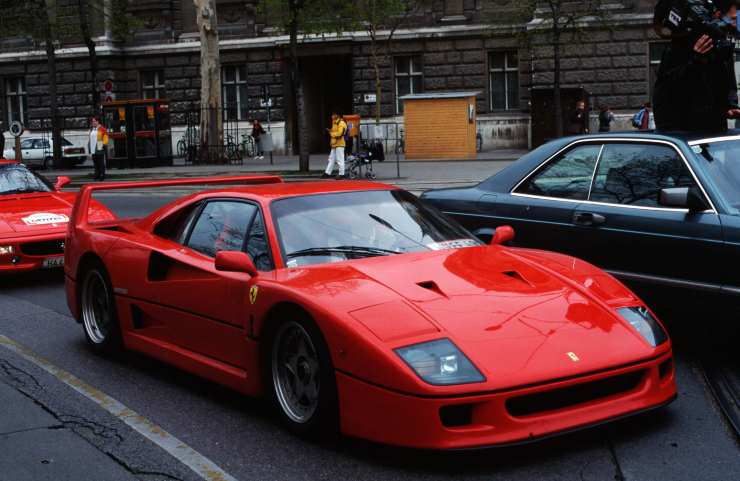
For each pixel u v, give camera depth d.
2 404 5.26
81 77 39.72
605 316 4.23
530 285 4.43
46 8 33.28
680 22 6.58
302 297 4.21
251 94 37.88
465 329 3.94
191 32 38.84
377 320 3.98
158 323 5.67
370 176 22.59
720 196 5.49
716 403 4.79
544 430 3.81
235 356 4.85
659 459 3.97
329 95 40.88
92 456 4.32
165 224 5.84
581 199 6.21
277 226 4.90
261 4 26.36
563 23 30.45
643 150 5.99
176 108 39.19
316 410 4.16
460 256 4.79
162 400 5.20
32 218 9.66
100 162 25.95
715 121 6.68
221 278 4.91
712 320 5.45
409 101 30.03
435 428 3.71
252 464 4.10
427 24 35.12
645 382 4.12
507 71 34.53
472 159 28.77
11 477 4.08
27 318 7.87
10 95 41.81
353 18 28.09
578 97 29.94
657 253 5.66
